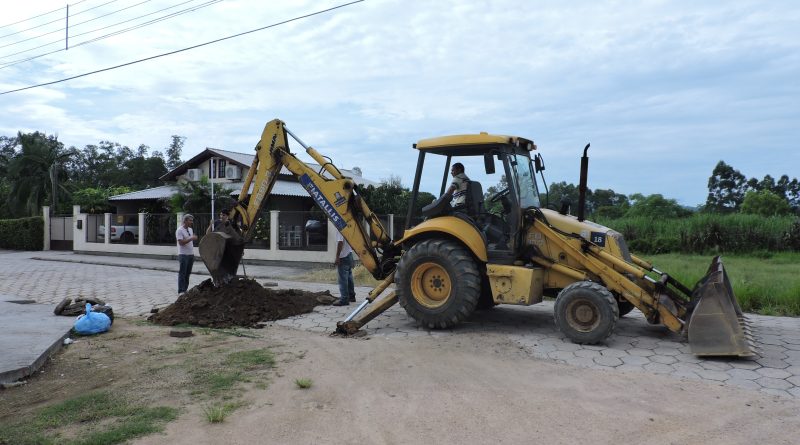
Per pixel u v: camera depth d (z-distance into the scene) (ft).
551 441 12.50
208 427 13.34
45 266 60.13
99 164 183.11
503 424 13.51
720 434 12.82
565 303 21.81
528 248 24.09
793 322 25.77
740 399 15.15
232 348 21.25
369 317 25.09
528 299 22.95
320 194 28.37
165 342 22.35
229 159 83.41
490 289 26.00
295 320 27.22
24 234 87.81
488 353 20.36
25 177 114.11
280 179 84.12
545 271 24.21
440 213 24.97
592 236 23.72
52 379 17.60
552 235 23.84
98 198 99.66
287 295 30.91
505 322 26.23
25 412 14.61
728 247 68.13
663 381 16.83
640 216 88.79
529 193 26.08
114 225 75.61
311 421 13.75
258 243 60.90
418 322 25.00
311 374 17.69
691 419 13.71
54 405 14.99
